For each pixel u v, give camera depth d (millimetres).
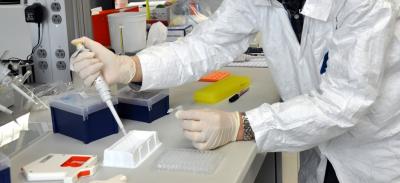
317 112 1131
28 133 1251
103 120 1200
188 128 1118
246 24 1490
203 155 1071
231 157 1066
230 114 1173
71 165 1011
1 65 1420
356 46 1090
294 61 1395
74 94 1278
